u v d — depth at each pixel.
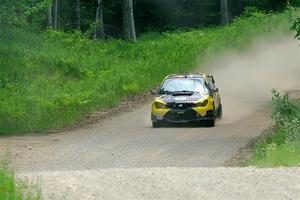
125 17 94.50
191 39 91.06
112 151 36.16
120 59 78.25
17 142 40.56
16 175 24.36
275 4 128.38
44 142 40.50
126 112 54.09
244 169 25.06
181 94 47.12
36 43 74.56
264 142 34.84
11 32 73.75
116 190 21.70
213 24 133.88
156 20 136.25
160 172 24.72
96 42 87.50
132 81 64.50
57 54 71.69
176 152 35.25
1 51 65.75
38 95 54.97
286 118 38.75
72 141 40.69
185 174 24.19
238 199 20.39
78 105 53.59
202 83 47.97
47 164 32.47
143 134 42.81
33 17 81.88
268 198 20.38
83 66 69.31
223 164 31.36
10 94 53.62
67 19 119.88
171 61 76.31
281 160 26.88
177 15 135.00
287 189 21.36
